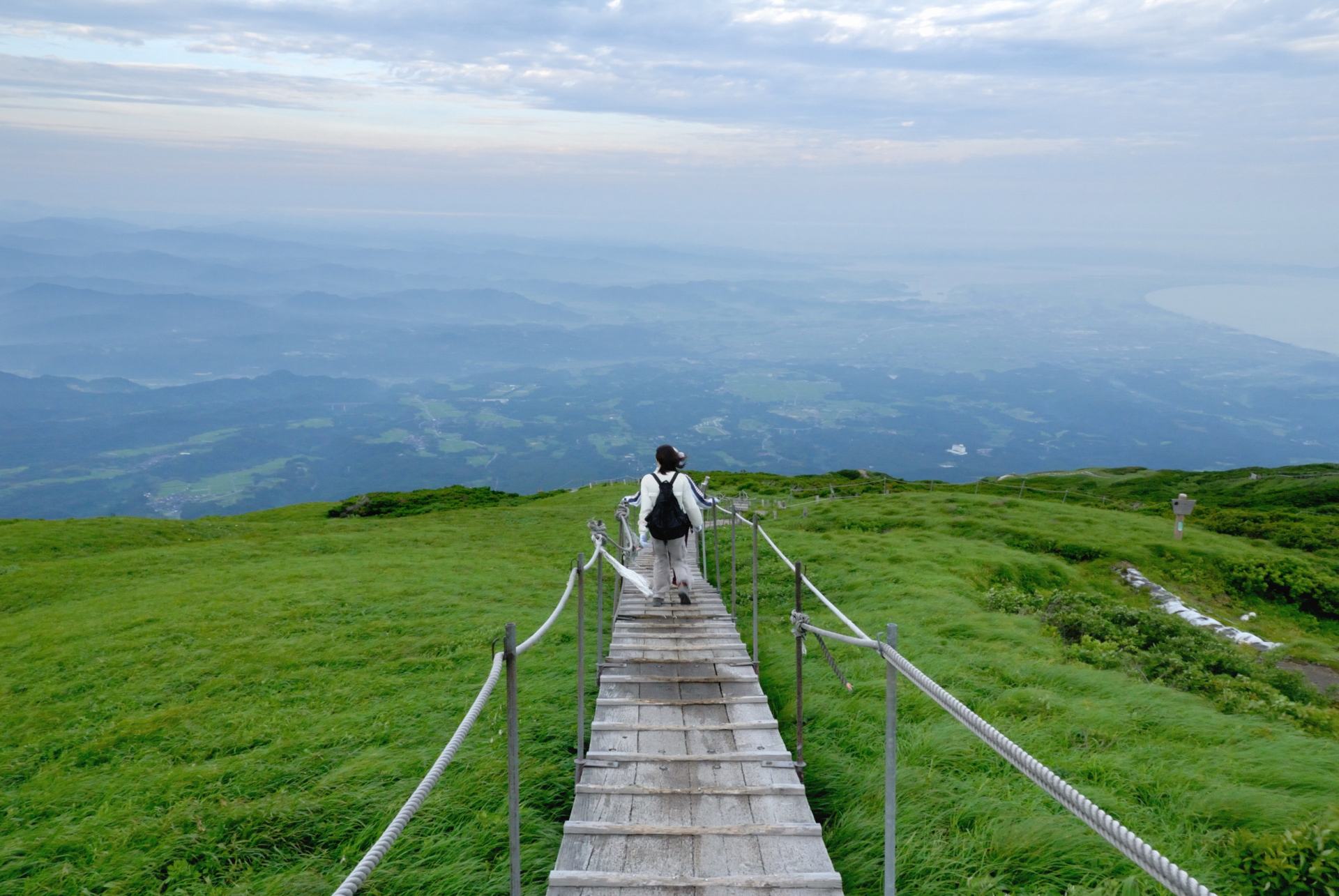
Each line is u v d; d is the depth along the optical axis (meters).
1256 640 16.81
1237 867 4.95
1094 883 4.77
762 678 9.27
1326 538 26.98
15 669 11.91
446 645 11.84
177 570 21.88
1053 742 7.11
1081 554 23.17
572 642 11.92
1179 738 7.52
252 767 7.08
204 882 5.29
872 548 21.03
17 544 26.86
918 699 8.21
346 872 5.20
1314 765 6.77
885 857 4.14
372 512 42.75
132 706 9.66
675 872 4.79
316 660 11.18
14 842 6.03
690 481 10.57
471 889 4.90
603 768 6.19
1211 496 44.19
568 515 34.34
